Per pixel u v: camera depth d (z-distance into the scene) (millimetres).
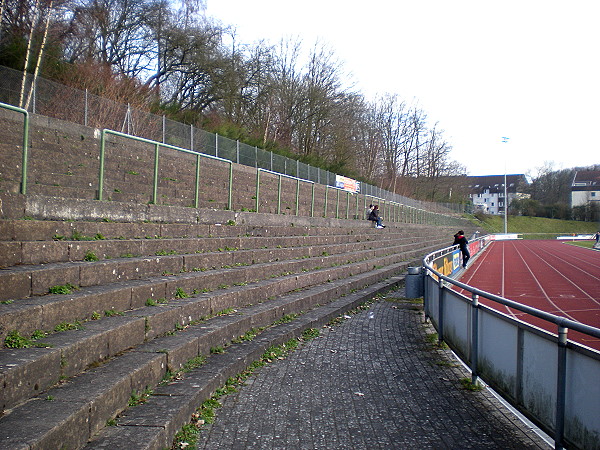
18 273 5578
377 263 21375
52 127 13016
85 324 5637
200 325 7473
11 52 20547
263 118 41250
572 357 3982
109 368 4898
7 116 10141
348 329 10406
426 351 8500
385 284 17531
